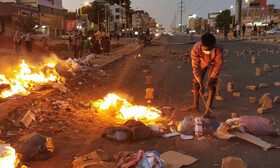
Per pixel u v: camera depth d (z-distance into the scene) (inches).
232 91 343.3
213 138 189.0
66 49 1096.2
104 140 183.3
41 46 989.2
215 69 220.8
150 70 552.4
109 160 146.4
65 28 2844.5
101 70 521.7
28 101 253.1
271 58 671.1
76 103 280.4
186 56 801.6
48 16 2568.9
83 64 525.0
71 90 343.0
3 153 117.3
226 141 183.9
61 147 170.4
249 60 652.1
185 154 165.3
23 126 200.2
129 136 182.9
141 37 1407.5
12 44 983.0
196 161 155.8
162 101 301.0
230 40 1411.2
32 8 2225.6
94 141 181.5
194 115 243.8
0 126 193.9
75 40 745.6
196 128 192.7
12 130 193.5
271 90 346.9
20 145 151.0
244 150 171.0
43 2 2490.2
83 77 431.8
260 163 154.8
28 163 147.2
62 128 200.8
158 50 1087.6
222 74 471.8
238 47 1026.7
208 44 209.2
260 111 248.5
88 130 201.0
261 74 460.4
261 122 197.2
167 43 1525.6
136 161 131.5
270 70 491.5
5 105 233.0
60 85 327.6
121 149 171.0
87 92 339.6
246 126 196.1
